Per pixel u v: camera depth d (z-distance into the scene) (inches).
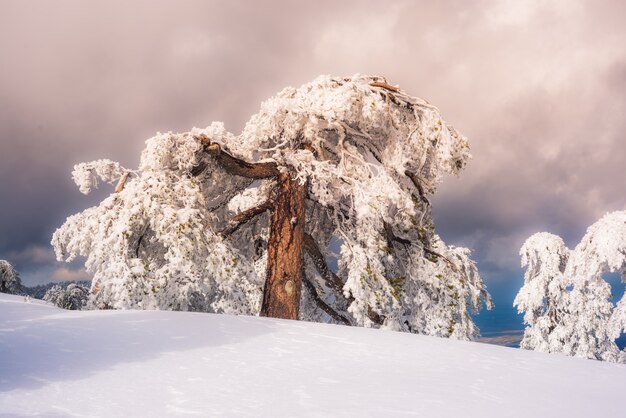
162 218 636.1
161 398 208.2
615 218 1007.0
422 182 852.0
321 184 787.4
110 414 185.9
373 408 209.2
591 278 1069.1
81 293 741.3
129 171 693.9
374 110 756.0
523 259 1235.2
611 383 299.0
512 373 304.3
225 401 208.2
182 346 305.6
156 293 616.1
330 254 871.1
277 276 750.5
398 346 361.1
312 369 274.7
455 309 805.9
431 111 799.1
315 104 768.3
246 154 760.3
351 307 736.3
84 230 661.3
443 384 260.2
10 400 194.1
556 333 1159.0
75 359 257.8
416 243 837.8
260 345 326.6
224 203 863.1
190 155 695.7
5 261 1226.0
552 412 224.5
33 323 335.6
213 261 657.6
